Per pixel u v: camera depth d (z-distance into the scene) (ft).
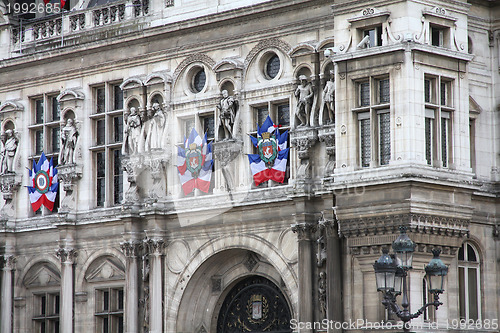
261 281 271.69
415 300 238.68
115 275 287.89
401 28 241.14
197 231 273.75
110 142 292.81
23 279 305.73
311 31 259.60
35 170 305.12
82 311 292.81
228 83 272.31
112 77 293.02
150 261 278.87
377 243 241.76
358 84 246.88
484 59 260.62
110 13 295.07
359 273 245.65
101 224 289.94
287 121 265.34
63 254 294.25
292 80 261.03
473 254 256.52
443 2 247.09
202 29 277.03
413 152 238.48
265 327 269.23
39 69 307.17
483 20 260.62
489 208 257.96
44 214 303.27
